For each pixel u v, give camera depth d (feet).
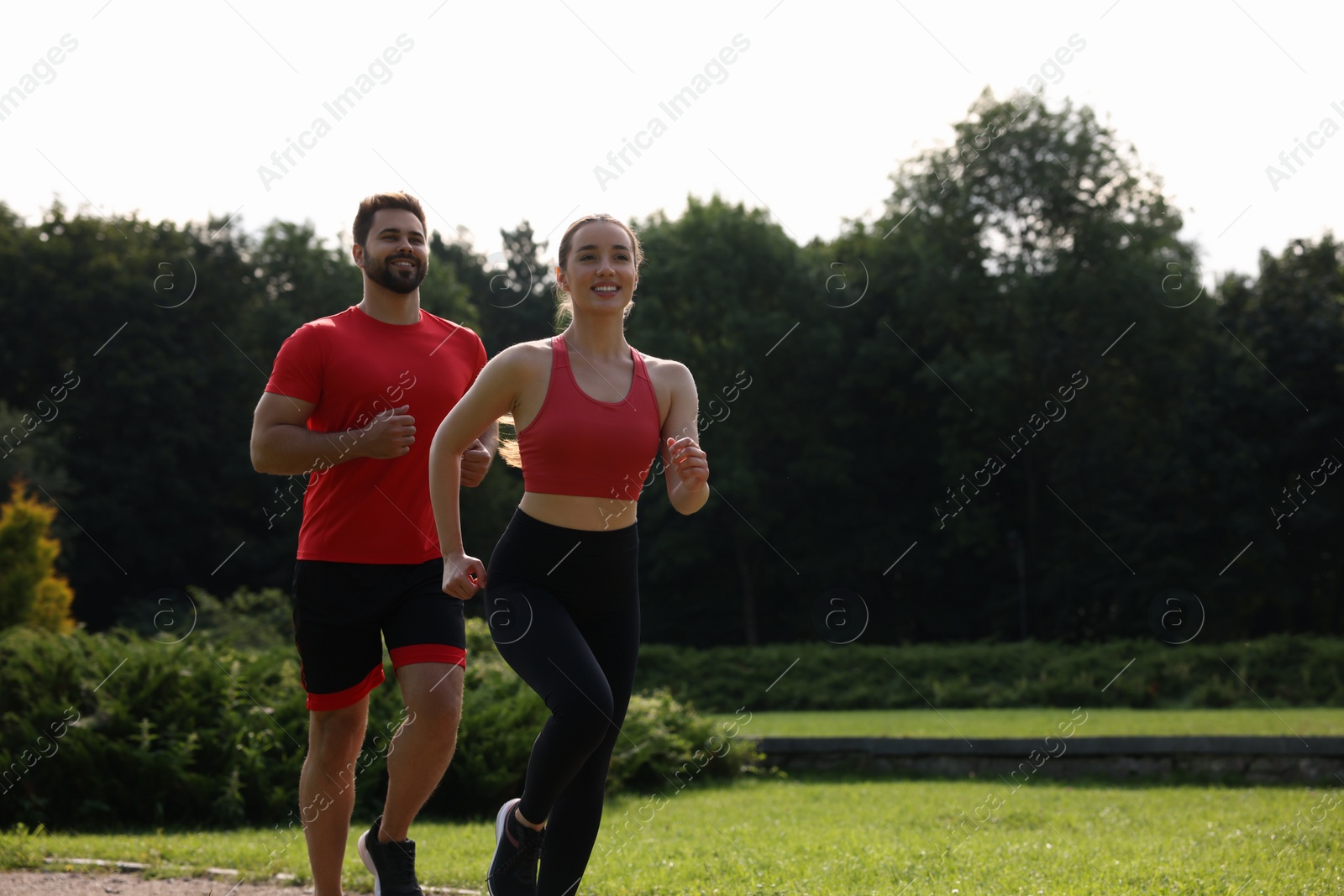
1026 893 25.53
